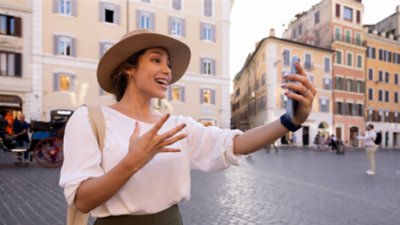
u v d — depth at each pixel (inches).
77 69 1003.9
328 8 1616.6
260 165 539.2
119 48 57.1
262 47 1551.4
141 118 59.1
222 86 1227.9
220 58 1232.2
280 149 1135.6
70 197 45.5
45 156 426.0
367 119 1688.0
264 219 203.5
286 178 388.2
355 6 1657.2
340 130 1592.0
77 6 1011.3
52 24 973.8
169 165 55.5
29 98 931.3
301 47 1509.6
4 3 908.6
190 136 63.2
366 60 1702.8
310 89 49.6
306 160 673.0
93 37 1032.8
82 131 50.9
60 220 193.5
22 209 217.0
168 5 1157.1
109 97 1039.0
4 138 420.2
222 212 218.7
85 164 48.6
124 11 1085.8
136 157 40.8
